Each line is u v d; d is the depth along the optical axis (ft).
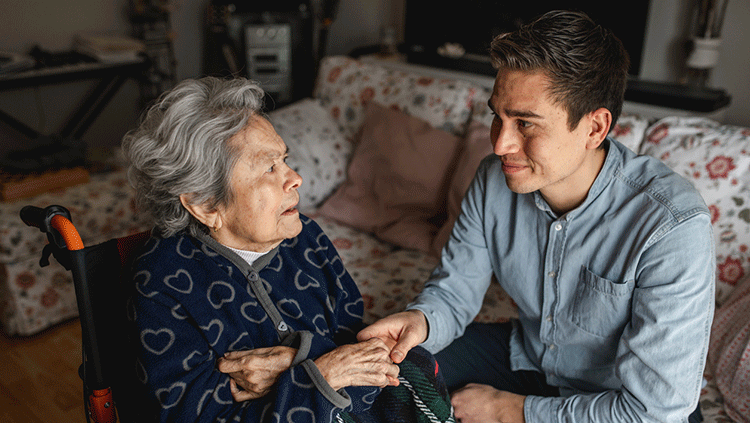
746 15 8.11
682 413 3.10
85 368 3.39
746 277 4.64
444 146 6.60
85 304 3.24
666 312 3.11
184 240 3.32
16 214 6.80
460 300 4.25
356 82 7.86
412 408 3.59
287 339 3.38
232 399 3.17
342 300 3.93
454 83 7.18
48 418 5.89
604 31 3.03
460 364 4.34
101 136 12.07
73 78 9.76
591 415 3.39
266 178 3.09
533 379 4.20
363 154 7.18
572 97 2.95
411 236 6.42
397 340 3.82
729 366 4.14
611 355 3.69
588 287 3.58
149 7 11.19
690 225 3.13
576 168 3.24
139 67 10.59
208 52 13.28
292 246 3.79
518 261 3.96
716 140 5.02
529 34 2.95
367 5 12.78
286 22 11.82
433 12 10.51
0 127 10.68
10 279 6.82
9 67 9.02
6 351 6.97
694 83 8.32
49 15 10.80
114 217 7.52
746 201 4.73
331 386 3.10
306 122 7.66
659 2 8.77
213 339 3.14
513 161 3.23
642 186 3.39
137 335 3.04
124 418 3.50
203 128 2.97
